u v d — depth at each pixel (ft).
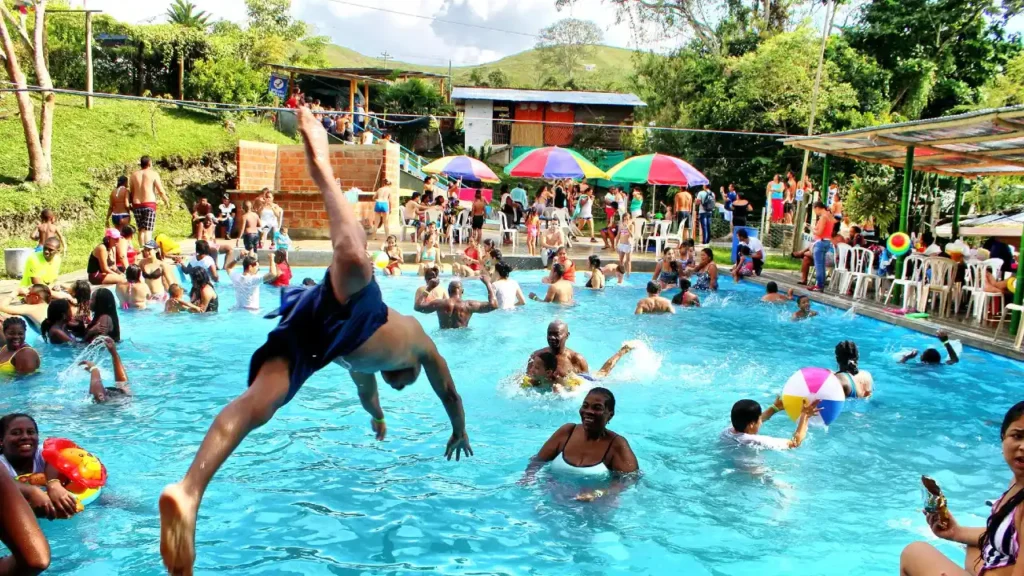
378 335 9.93
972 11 92.99
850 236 54.70
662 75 122.01
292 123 100.22
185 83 94.99
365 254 9.43
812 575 15.62
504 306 44.80
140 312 40.88
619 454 20.03
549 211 76.69
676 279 56.29
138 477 19.72
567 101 138.51
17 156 64.90
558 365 28.14
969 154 45.75
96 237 61.98
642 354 34.35
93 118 77.51
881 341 38.93
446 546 16.47
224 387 27.86
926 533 17.54
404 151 105.19
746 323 43.24
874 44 97.45
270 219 63.72
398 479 20.04
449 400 12.09
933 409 27.30
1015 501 11.39
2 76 79.30
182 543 7.72
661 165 67.26
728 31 117.50
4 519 8.07
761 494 19.45
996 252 45.62
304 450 22.02
